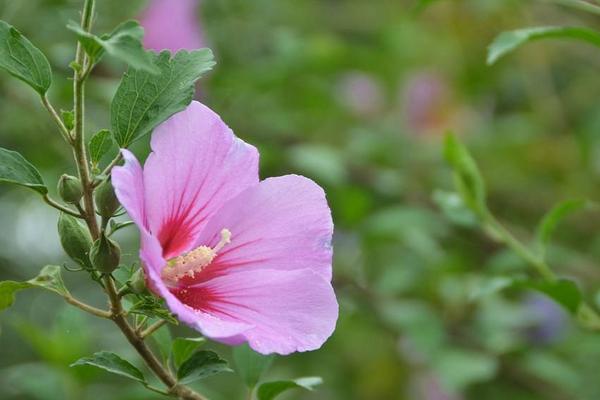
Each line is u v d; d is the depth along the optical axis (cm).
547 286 100
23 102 126
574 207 103
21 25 130
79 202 84
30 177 84
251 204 87
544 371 121
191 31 133
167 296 82
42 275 85
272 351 84
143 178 85
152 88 85
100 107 134
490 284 101
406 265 135
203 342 89
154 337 91
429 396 142
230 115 143
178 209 86
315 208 87
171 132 85
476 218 106
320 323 85
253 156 87
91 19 83
